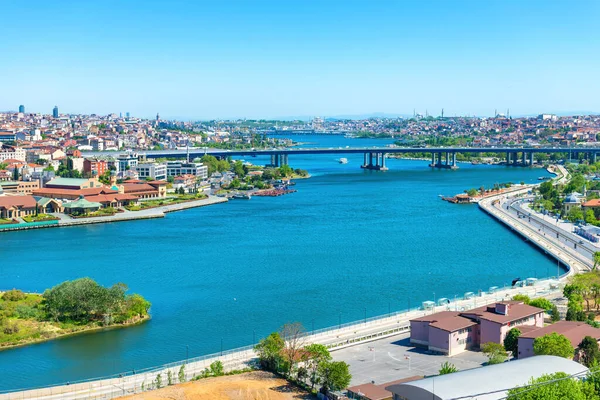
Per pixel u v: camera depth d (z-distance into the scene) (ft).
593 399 491.31
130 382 640.17
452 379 513.45
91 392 615.16
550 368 537.24
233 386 620.49
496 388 495.00
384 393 577.43
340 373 595.47
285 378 646.74
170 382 631.15
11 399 601.21
